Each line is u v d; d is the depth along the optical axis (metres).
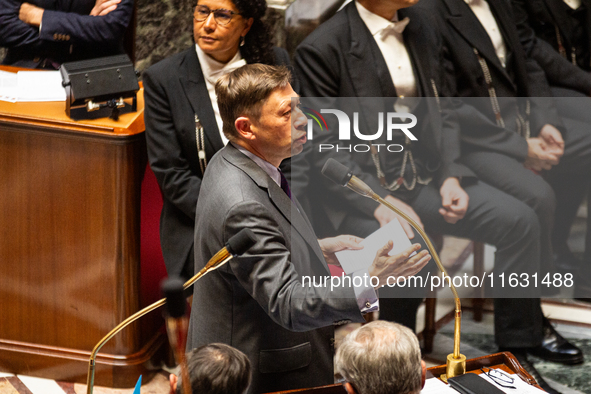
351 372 5.78
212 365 5.91
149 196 11.03
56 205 10.53
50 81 11.46
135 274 10.77
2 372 11.27
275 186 6.93
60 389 10.96
